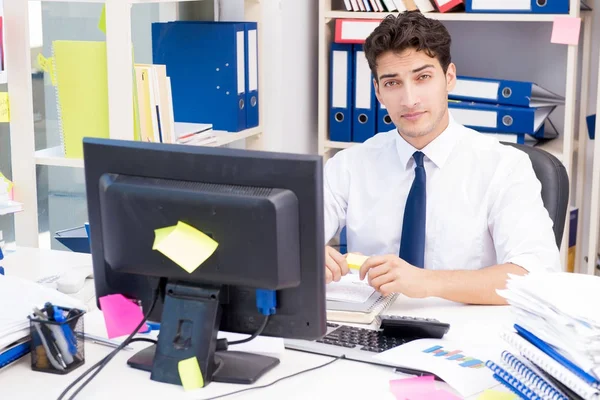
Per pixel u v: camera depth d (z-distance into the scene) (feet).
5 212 6.66
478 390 4.20
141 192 4.29
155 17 9.55
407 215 6.48
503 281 5.49
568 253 9.98
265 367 4.48
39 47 8.66
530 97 9.29
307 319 4.29
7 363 4.58
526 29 10.37
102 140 4.49
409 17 6.16
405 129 6.31
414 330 4.90
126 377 4.45
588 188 10.49
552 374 3.82
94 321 5.30
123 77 7.41
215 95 8.82
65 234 7.89
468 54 10.69
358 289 5.65
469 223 6.45
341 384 4.33
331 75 9.98
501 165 6.36
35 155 7.96
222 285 4.37
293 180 4.06
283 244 4.09
